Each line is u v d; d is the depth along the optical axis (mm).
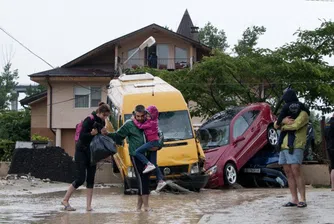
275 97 28266
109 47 41438
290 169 10523
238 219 9359
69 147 40594
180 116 17281
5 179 19531
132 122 10812
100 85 39938
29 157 20422
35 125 41906
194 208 11680
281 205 10969
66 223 9359
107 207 12000
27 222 9508
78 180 11188
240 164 20000
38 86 57594
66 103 40094
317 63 28922
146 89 17969
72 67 42281
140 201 11297
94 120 10859
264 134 21031
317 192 13625
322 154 23203
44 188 17562
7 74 60219
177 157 16453
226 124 20469
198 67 27406
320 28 29484
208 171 18922
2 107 56469
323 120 23781
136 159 10820
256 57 27859
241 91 27578
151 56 40188
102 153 10734
